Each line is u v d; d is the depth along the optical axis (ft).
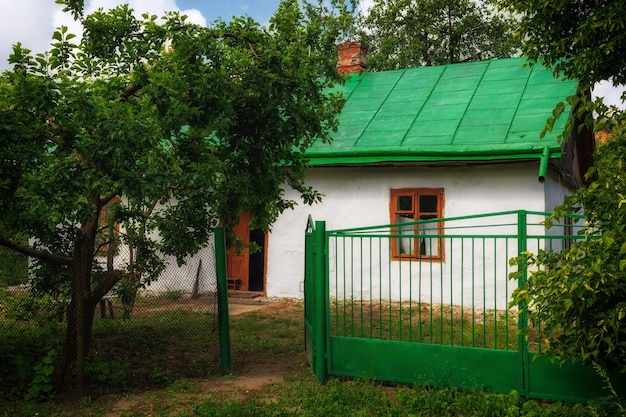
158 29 22.59
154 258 24.67
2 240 19.43
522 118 40.11
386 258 40.45
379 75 52.49
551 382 17.62
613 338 14.16
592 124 13.52
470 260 38.04
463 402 17.22
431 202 39.86
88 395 19.56
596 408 14.61
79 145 18.31
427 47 82.99
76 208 17.71
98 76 22.90
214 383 21.04
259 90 22.35
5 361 22.16
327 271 20.93
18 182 19.13
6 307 22.86
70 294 23.27
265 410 17.51
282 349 26.45
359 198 41.60
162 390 20.18
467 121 41.60
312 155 41.50
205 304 31.07
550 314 14.57
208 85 21.50
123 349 25.26
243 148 23.84
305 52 22.76
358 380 20.11
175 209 23.86
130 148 18.37
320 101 24.36
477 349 18.61
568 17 35.45
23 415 17.65
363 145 41.57
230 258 46.42
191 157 21.21
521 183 37.42
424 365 19.30
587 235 13.83
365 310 36.65
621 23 31.53
